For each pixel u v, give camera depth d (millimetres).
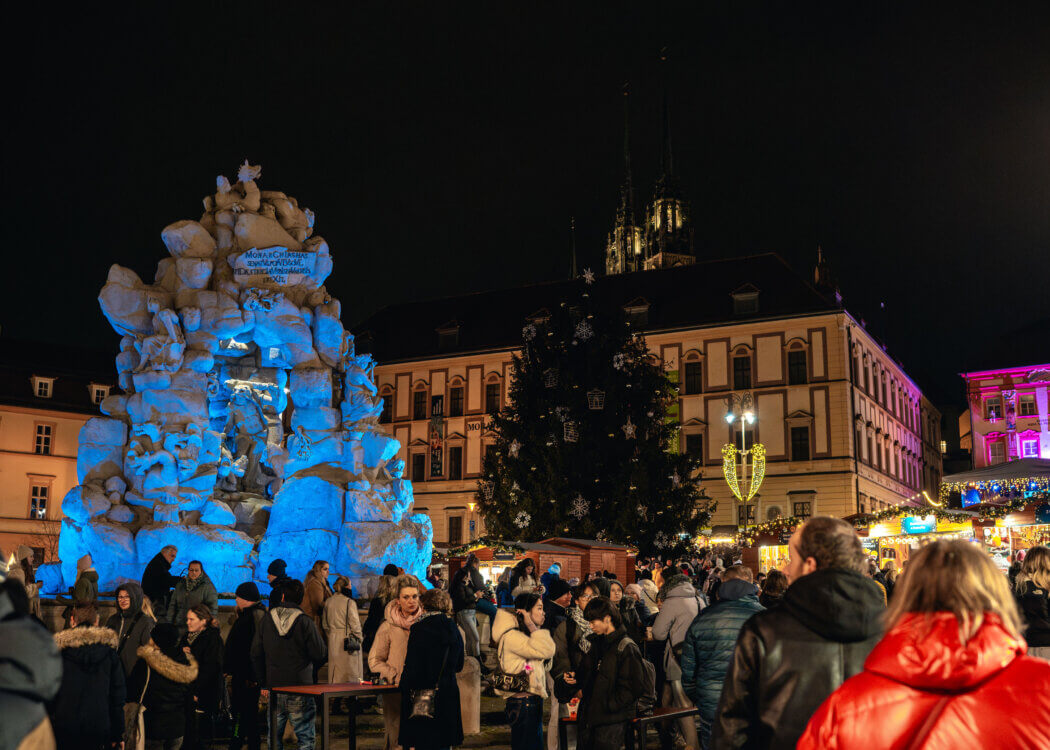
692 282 68062
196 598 12281
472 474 69938
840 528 4609
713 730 4578
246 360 20000
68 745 6984
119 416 18641
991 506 26312
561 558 24453
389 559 18844
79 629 7223
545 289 74000
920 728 3309
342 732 12844
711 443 63500
